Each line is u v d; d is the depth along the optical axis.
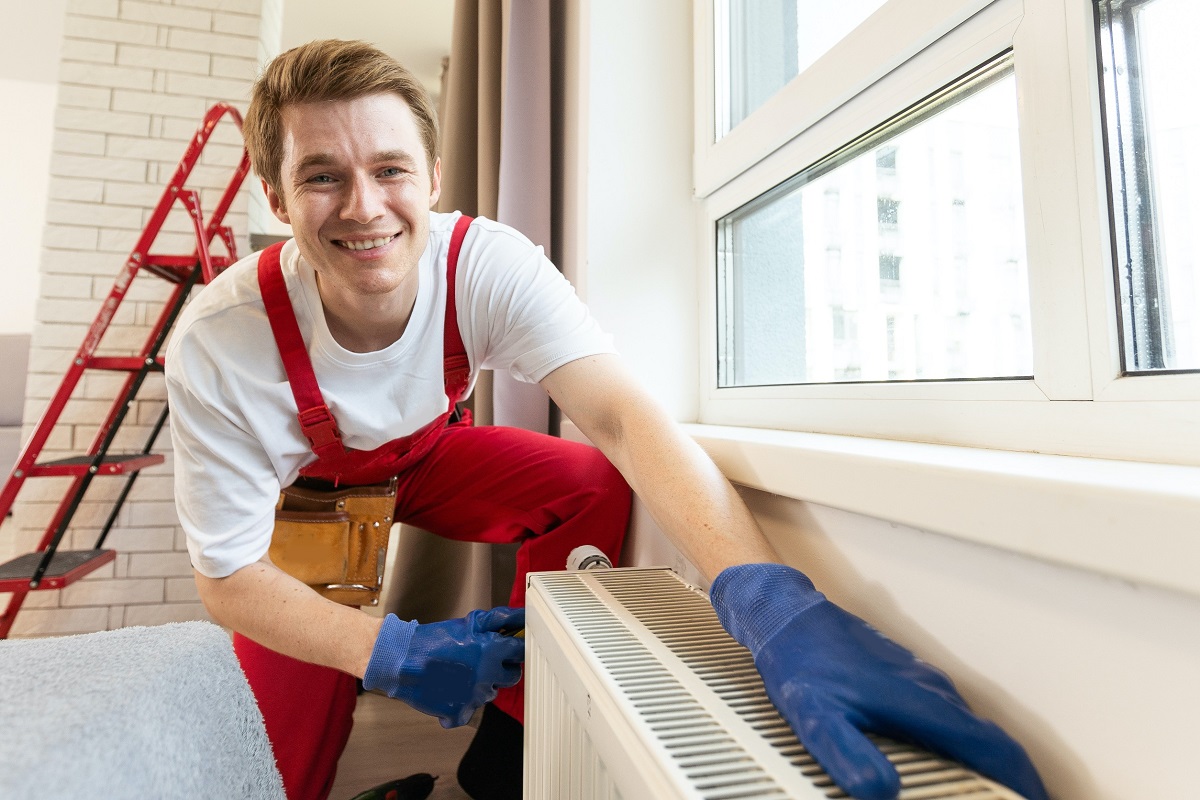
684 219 1.33
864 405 0.85
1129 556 0.36
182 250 2.29
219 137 2.34
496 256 0.91
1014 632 0.46
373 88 0.70
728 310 1.29
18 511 2.17
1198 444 0.49
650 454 0.75
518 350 0.93
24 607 2.16
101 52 2.29
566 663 0.59
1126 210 0.58
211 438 0.82
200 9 2.36
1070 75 0.60
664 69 1.34
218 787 0.42
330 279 0.76
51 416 1.70
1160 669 0.37
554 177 1.59
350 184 0.71
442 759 1.24
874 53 0.82
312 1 3.44
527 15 1.48
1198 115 0.55
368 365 0.87
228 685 0.45
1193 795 0.35
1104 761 0.40
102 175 2.26
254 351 0.83
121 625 2.20
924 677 0.45
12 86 4.30
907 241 0.86
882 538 0.58
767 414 1.08
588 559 0.93
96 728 0.31
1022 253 0.68
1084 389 0.58
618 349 1.29
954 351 0.78
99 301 2.25
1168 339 0.57
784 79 1.16
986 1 0.67
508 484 1.20
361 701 1.53
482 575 1.41
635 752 0.42
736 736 0.43
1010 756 0.40
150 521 2.24
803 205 1.10
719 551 0.63
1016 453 0.62
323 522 1.13
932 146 0.81
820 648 0.48
